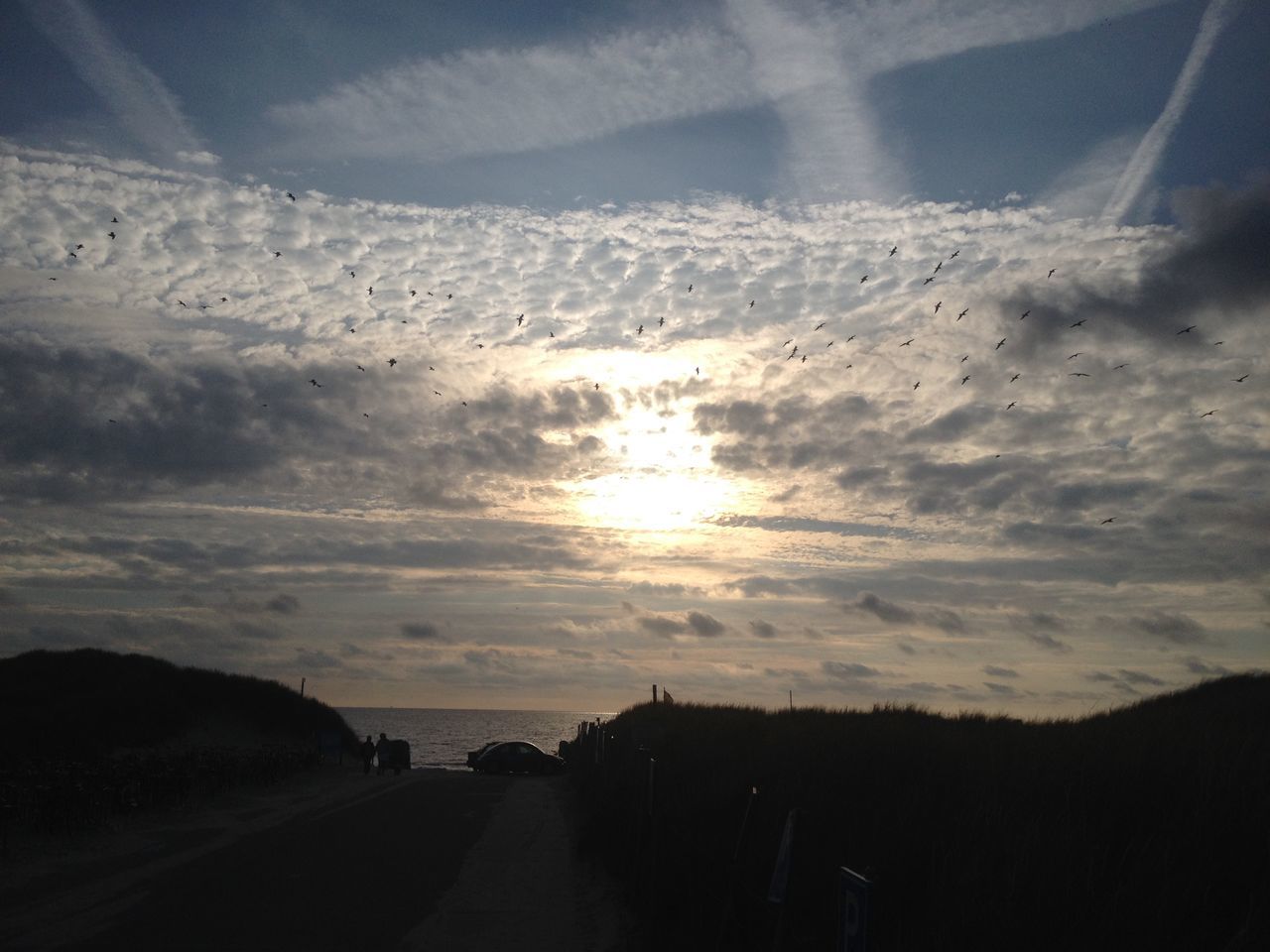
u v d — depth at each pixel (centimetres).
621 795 1727
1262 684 2564
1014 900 698
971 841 857
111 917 1112
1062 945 645
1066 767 1160
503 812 2380
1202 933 633
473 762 4297
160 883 1341
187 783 2395
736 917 881
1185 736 1316
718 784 1465
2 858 1553
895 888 838
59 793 1836
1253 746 1109
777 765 1543
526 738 13575
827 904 848
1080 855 765
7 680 3928
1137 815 920
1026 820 900
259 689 4797
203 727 4150
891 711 2770
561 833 1984
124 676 4231
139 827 1980
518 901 1257
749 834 1086
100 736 3397
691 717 3353
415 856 1634
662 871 1142
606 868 1452
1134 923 645
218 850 1672
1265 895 650
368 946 994
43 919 1102
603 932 1086
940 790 1187
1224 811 841
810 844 977
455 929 1087
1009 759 1313
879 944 754
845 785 1302
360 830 1973
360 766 4491
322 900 1229
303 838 1834
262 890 1295
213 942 993
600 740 2922
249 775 2969
